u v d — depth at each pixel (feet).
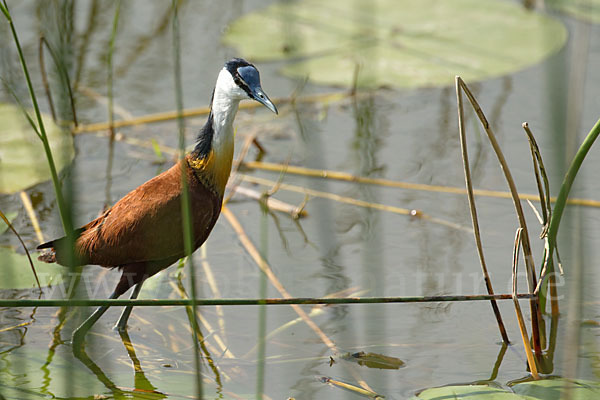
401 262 36.70
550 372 29.43
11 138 42.83
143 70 52.47
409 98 50.93
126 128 47.11
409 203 41.39
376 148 45.83
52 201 40.73
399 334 32.12
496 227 38.99
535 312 29.91
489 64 50.26
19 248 36.45
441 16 56.24
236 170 43.62
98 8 58.34
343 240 38.55
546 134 45.47
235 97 32.14
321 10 57.62
